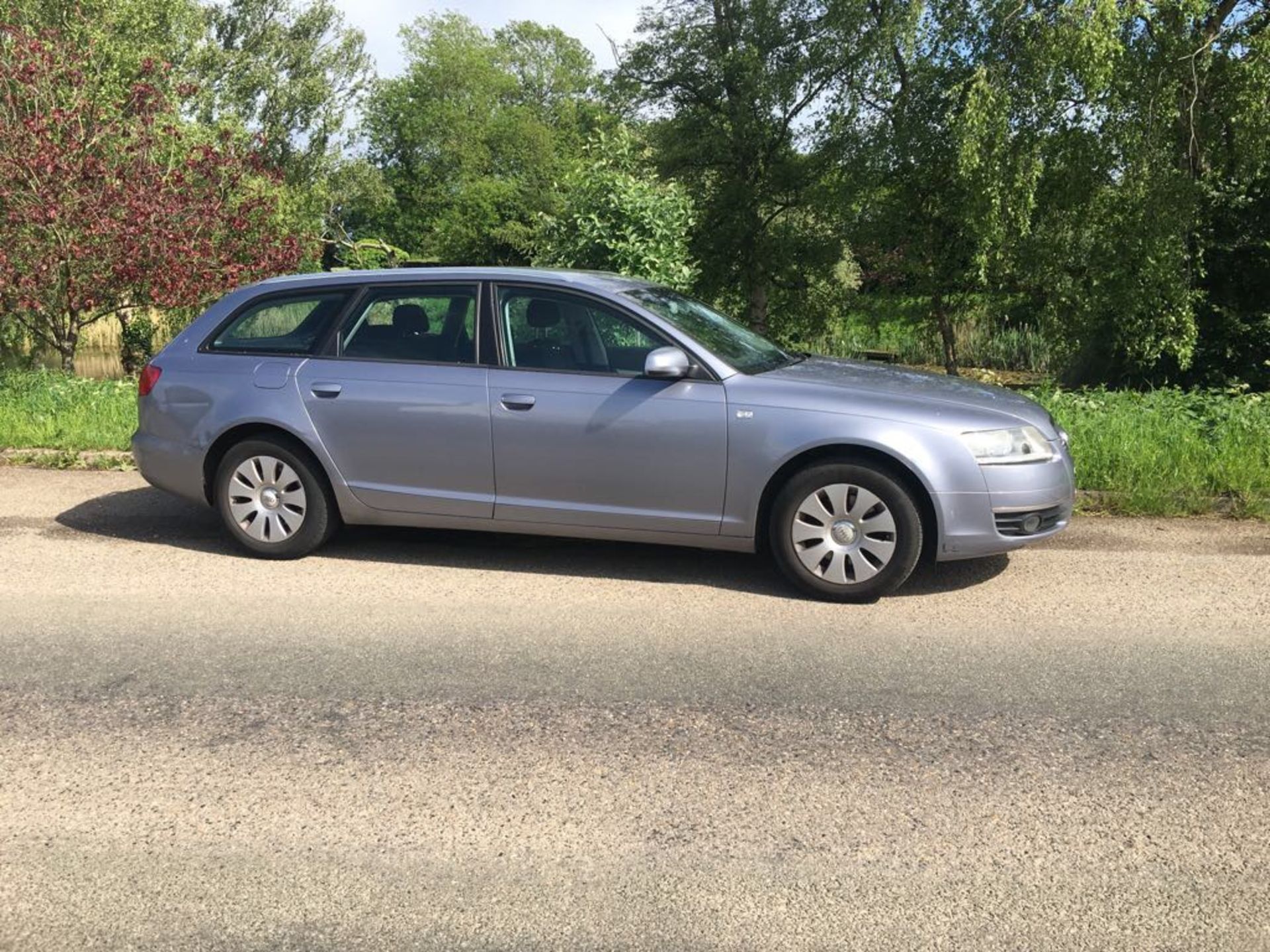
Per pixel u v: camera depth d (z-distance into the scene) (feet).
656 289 20.94
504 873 10.02
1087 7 52.29
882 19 73.31
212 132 68.80
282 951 8.86
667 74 93.86
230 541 21.93
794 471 18.10
